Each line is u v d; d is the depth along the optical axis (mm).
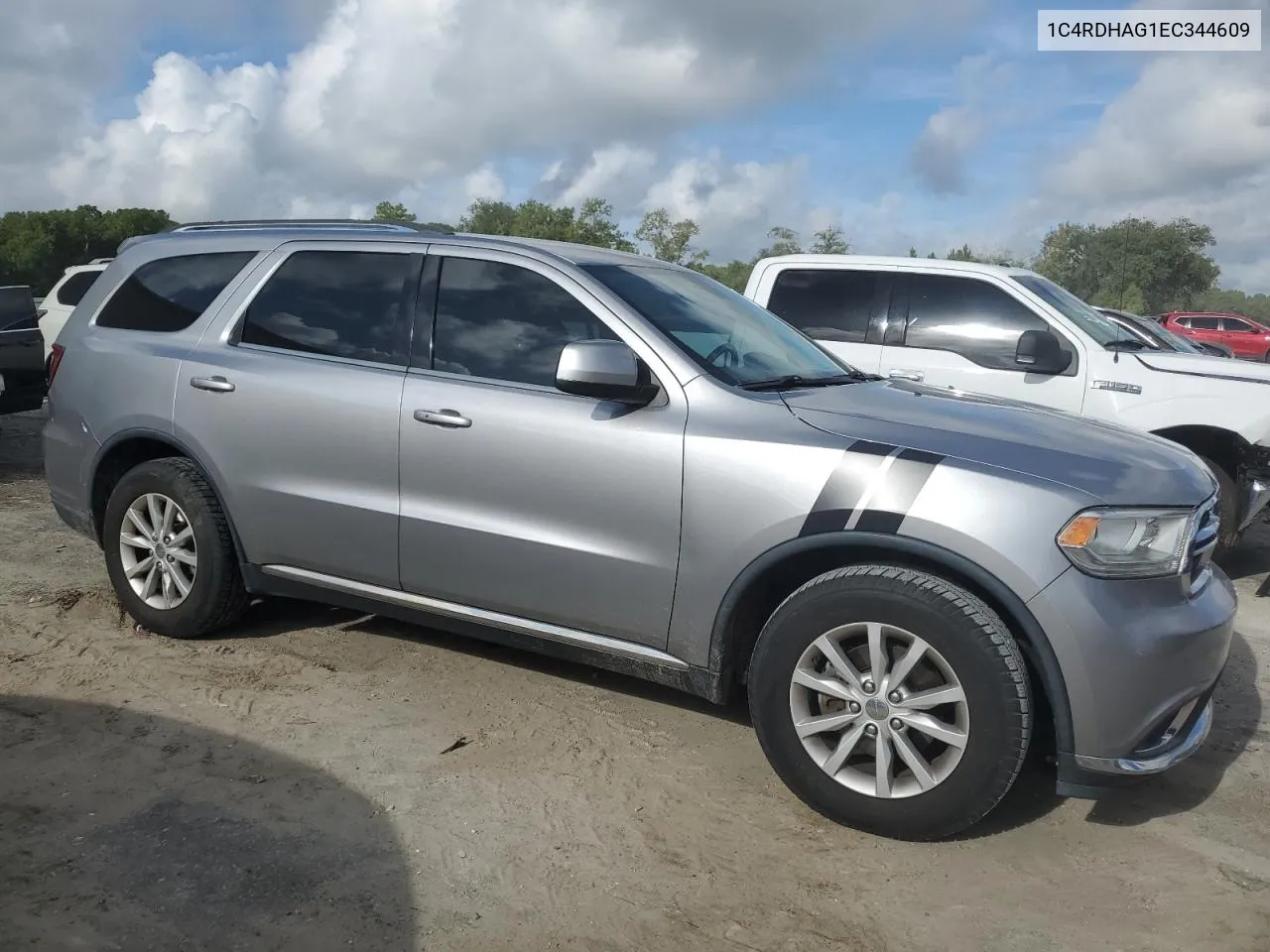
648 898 2768
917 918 2730
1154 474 3111
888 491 3057
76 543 6074
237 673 4164
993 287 6891
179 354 4406
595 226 64938
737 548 3254
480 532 3697
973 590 3029
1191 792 3521
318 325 4188
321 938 2529
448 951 2510
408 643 4590
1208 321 32906
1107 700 2873
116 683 4027
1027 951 2609
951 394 4008
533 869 2881
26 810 3057
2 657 4246
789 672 3174
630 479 3420
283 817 3084
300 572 4215
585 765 3514
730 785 3416
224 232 4648
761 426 3314
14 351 8336
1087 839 3172
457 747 3609
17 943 2447
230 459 4223
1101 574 2881
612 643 3590
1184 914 2789
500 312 3850
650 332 3582
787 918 2709
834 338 7195
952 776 2963
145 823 3014
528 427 3596
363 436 3916
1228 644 3193
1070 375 6637
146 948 2461
